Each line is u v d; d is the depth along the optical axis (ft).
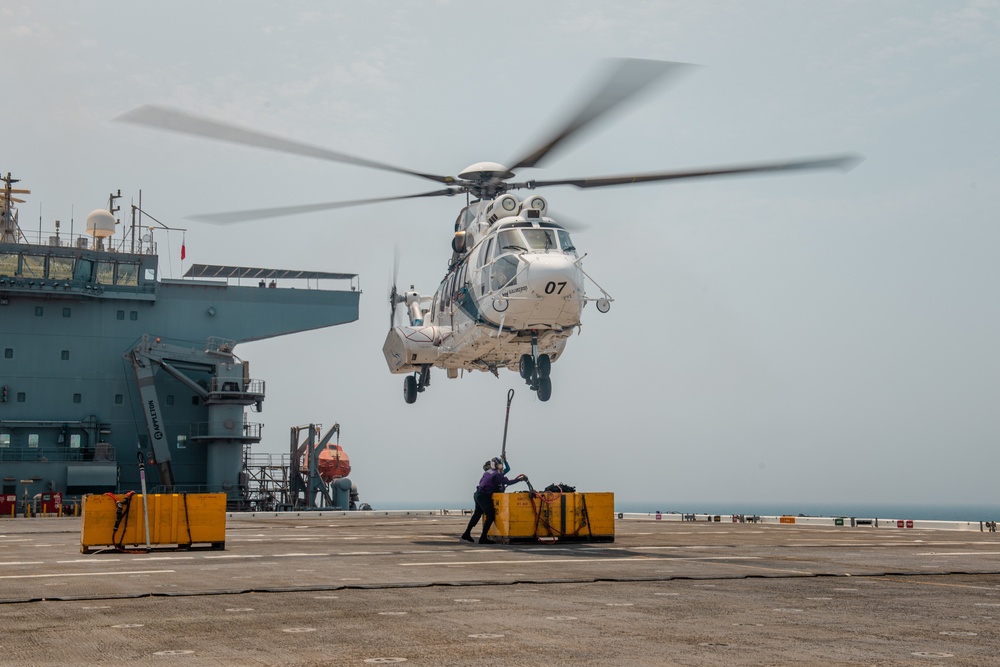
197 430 184.03
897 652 23.75
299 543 69.05
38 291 173.37
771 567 47.11
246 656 23.65
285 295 191.93
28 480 168.35
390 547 63.41
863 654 23.48
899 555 55.67
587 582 39.99
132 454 179.22
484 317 82.07
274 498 188.85
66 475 169.68
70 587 38.86
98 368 179.63
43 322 177.47
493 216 83.61
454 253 92.02
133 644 25.44
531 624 28.50
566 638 25.99
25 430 173.58
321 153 72.08
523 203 82.23
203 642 25.68
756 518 118.01
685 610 31.42
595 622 28.84
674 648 24.40
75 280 176.14
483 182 86.43
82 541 58.75
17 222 183.52
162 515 60.85
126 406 179.93
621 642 25.32
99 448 172.96
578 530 67.10
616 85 52.31
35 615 30.96
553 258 76.79
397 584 39.04
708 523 116.88
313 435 192.75
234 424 178.91
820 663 22.35
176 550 60.80
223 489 178.70
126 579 42.01
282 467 191.11
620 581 40.37
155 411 173.27
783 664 22.26
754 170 69.41
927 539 74.02
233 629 27.84
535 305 76.89
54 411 176.04
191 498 61.72
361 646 24.97
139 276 182.50
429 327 98.32
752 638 25.89
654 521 125.90
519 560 51.52
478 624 28.55
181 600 34.60
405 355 96.22
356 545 66.13
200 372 187.11
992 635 26.32
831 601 33.73
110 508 59.62
